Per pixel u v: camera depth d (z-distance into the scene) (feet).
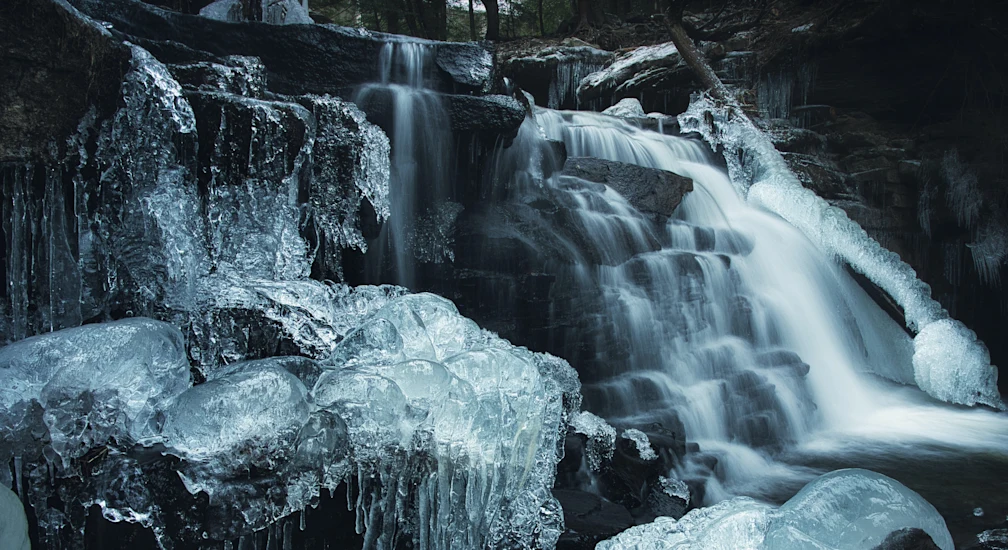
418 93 24.88
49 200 14.94
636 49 56.08
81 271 15.44
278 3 30.45
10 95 13.60
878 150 44.32
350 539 11.94
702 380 26.63
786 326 32.42
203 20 25.85
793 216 37.19
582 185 29.45
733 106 44.09
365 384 11.85
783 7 55.11
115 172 15.70
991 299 43.24
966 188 42.24
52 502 10.68
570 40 57.72
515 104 25.36
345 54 26.58
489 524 13.26
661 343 26.22
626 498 19.34
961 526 19.83
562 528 15.11
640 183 30.68
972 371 33.09
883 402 33.68
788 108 49.39
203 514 10.44
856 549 11.96
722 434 25.11
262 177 18.06
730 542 12.06
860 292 37.45
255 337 15.31
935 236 43.91
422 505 12.43
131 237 15.84
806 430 28.45
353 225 21.12
